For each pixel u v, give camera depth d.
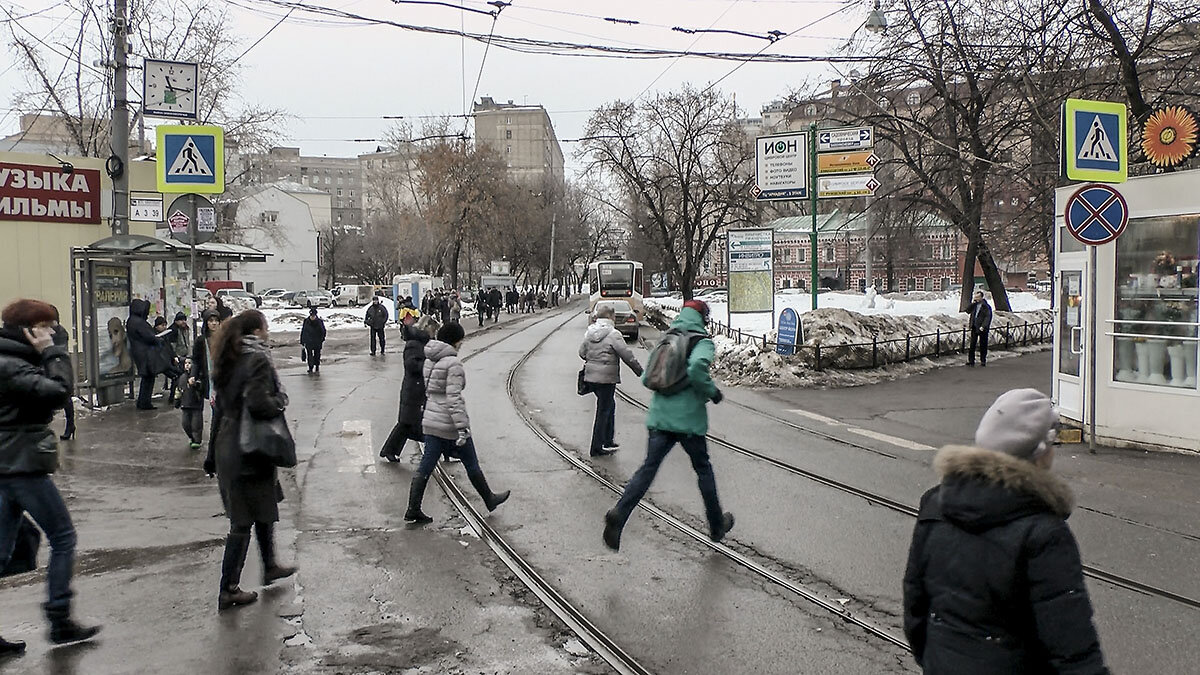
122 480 9.31
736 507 8.23
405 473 9.78
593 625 5.40
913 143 30.34
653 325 44.75
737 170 47.56
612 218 95.88
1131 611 5.57
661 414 6.88
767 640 5.17
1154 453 10.78
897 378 19.20
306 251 93.25
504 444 11.60
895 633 5.24
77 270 15.63
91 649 5.00
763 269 24.70
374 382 19.03
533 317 56.06
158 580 6.20
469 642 5.16
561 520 7.86
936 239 72.81
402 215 68.44
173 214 12.86
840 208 44.31
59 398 4.96
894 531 7.39
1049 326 29.22
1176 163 10.80
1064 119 10.62
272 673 4.71
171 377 14.34
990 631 2.60
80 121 26.91
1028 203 24.69
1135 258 10.98
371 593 5.98
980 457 2.68
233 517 5.71
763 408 15.05
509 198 61.22
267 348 5.84
